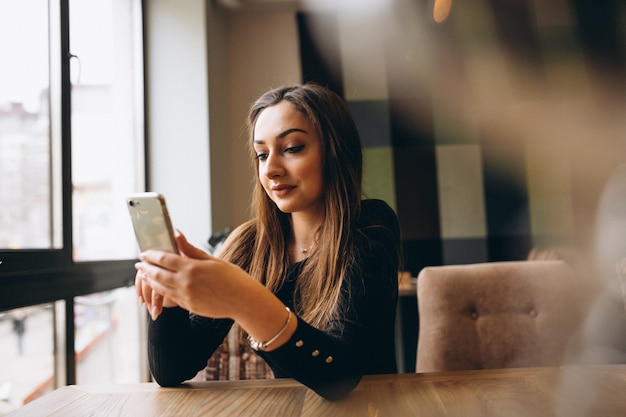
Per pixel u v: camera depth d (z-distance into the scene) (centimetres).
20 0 151
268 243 105
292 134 89
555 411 63
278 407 68
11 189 143
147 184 266
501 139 311
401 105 313
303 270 99
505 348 126
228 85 318
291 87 95
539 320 127
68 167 172
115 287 208
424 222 308
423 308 130
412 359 290
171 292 60
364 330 79
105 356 212
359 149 100
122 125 250
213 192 273
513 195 309
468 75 311
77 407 72
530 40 311
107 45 225
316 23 316
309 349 65
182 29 270
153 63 270
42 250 150
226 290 59
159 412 68
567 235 306
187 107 269
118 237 247
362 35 315
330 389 67
